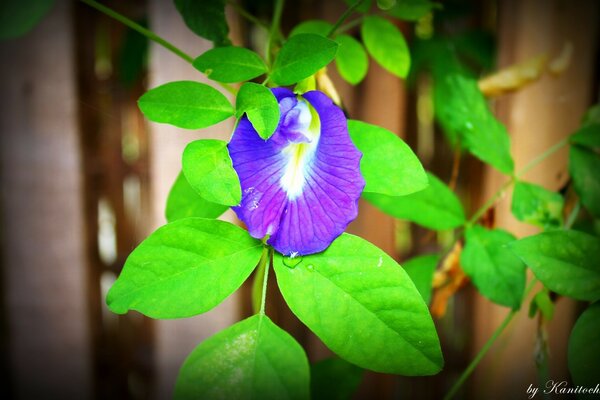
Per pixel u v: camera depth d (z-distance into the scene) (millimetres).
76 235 551
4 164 533
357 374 357
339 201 287
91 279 576
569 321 486
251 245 298
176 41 482
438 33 513
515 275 345
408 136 549
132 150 573
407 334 285
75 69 525
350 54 370
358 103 501
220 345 286
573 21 449
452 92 367
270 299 576
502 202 481
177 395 279
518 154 468
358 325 286
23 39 515
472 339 550
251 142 293
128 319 616
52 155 534
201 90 294
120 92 562
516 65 443
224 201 283
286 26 511
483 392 529
